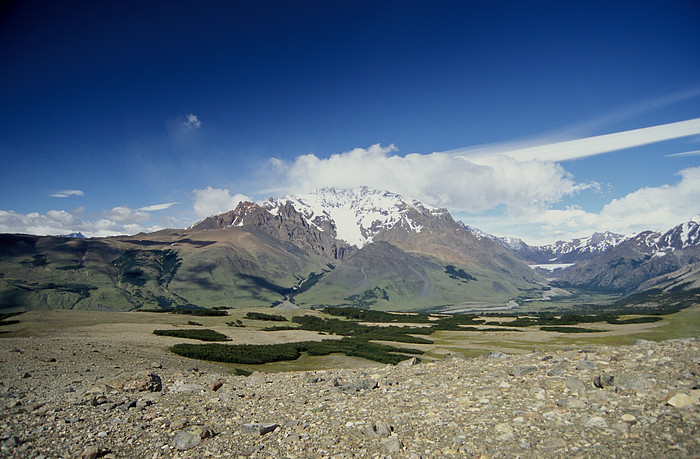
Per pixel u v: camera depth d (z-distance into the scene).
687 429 9.27
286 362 65.81
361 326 139.38
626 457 8.81
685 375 12.76
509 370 18.47
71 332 75.25
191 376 31.83
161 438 13.95
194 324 113.56
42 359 36.91
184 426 15.09
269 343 86.06
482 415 12.94
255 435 13.74
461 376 19.77
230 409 17.50
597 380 13.86
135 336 74.56
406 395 17.06
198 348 66.06
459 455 10.49
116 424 15.50
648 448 8.95
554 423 11.32
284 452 12.07
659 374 13.53
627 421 10.50
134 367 38.16
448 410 14.06
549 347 86.75
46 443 13.64
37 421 16.03
